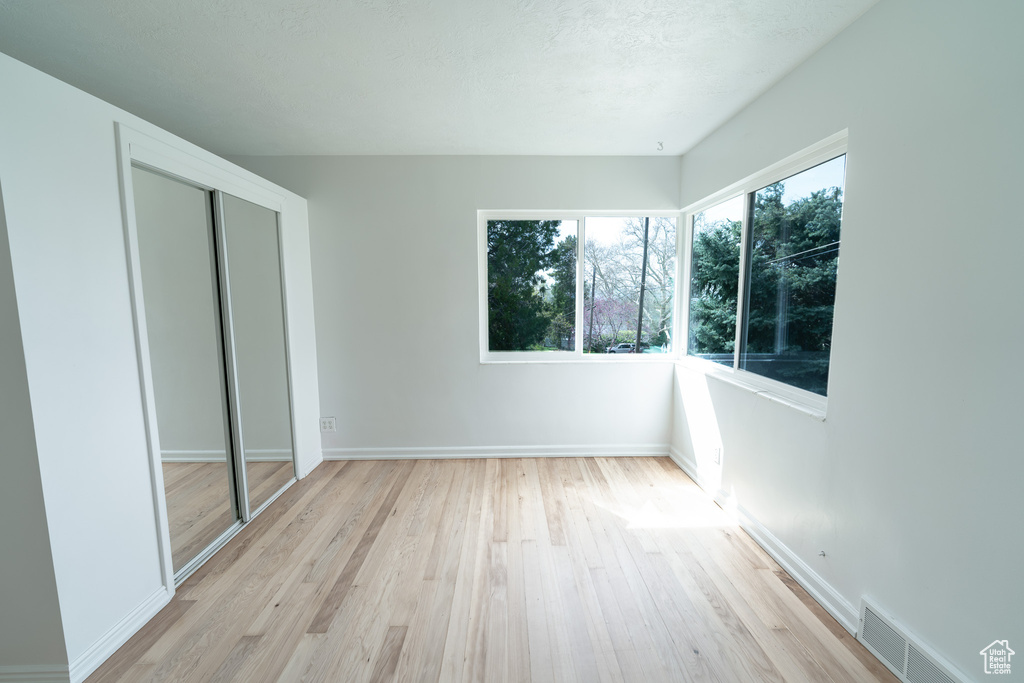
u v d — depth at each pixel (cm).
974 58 115
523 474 314
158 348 195
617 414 347
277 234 284
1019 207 105
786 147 202
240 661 150
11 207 123
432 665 148
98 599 148
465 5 152
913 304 135
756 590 186
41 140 131
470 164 321
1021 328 105
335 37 172
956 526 122
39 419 130
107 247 154
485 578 195
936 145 127
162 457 195
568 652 153
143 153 171
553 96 225
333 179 320
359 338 334
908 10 135
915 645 133
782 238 218
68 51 181
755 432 227
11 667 137
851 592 162
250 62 191
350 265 327
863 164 155
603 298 347
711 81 209
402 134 278
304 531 237
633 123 262
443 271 329
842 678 141
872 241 151
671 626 165
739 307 258
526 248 341
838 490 168
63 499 137
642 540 226
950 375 123
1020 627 107
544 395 343
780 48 180
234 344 233
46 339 133
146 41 175
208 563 208
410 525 243
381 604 179
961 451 120
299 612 174
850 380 162
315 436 332
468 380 340
